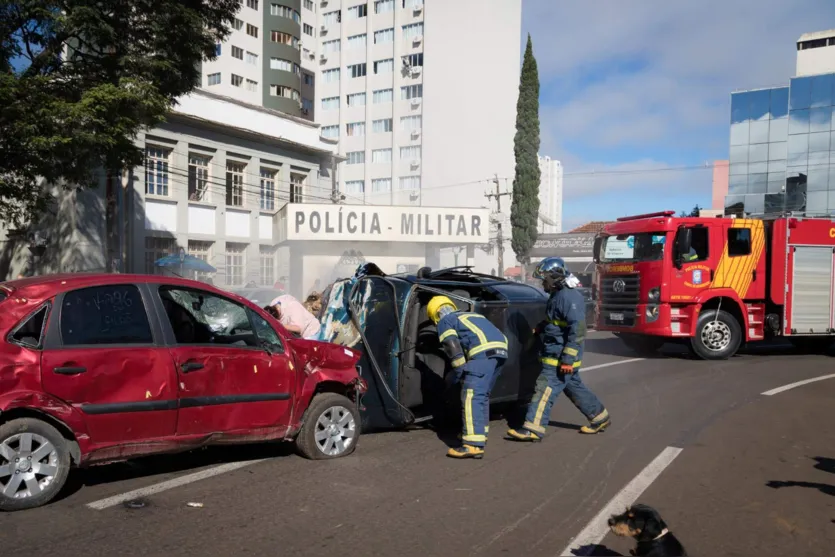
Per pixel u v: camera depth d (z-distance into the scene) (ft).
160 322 16.44
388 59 221.46
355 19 227.20
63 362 14.71
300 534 13.61
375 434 23.11
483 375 19.77
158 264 77.51
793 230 43.19
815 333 43.83
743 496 16.38
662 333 41.32
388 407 22.25
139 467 18.53
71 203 74.95
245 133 91.35
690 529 14.17
